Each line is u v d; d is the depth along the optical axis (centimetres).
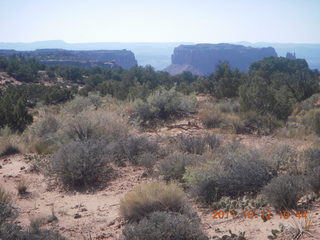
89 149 775
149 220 417
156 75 7000
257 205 509
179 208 505
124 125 1097
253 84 1449
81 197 658
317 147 786
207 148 892
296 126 1292
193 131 1193
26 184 741
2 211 485
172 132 1177
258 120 1292
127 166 840
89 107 1328
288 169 636
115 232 471
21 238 424
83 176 725
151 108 1377
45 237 433
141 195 520
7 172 842
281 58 7488
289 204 479
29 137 1159
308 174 568
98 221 522
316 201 493
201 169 624
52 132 1165
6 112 1432
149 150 902
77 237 464
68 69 9781
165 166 726
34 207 602
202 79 3038
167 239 385
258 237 393
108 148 848
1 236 416
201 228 431
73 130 1003
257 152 660
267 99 1374
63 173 734
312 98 2086
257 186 578
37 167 859
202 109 1448
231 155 657
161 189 530
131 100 1555
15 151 1063
